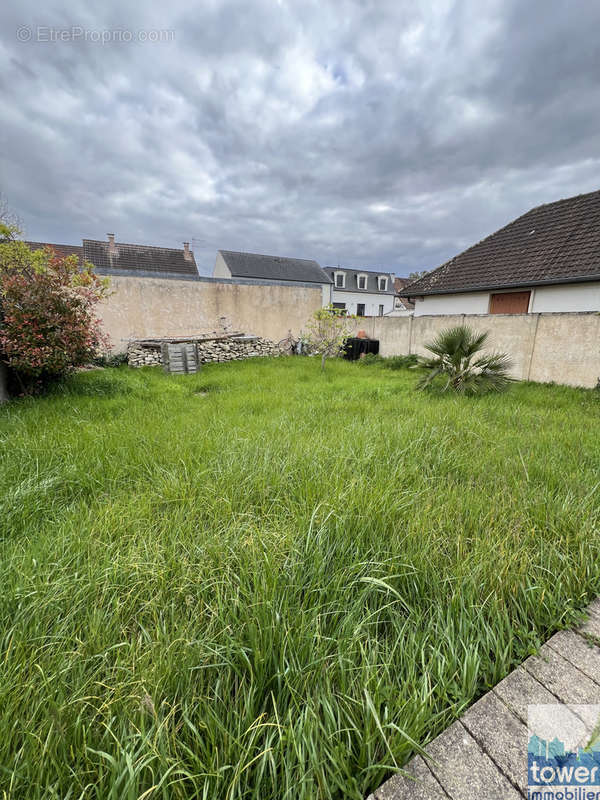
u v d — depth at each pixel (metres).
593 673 1.08
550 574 1.41
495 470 2.41
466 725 0.94
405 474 2.26
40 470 2.31
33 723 0.85
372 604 1.29
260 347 10.59
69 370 5.50
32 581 1.28
